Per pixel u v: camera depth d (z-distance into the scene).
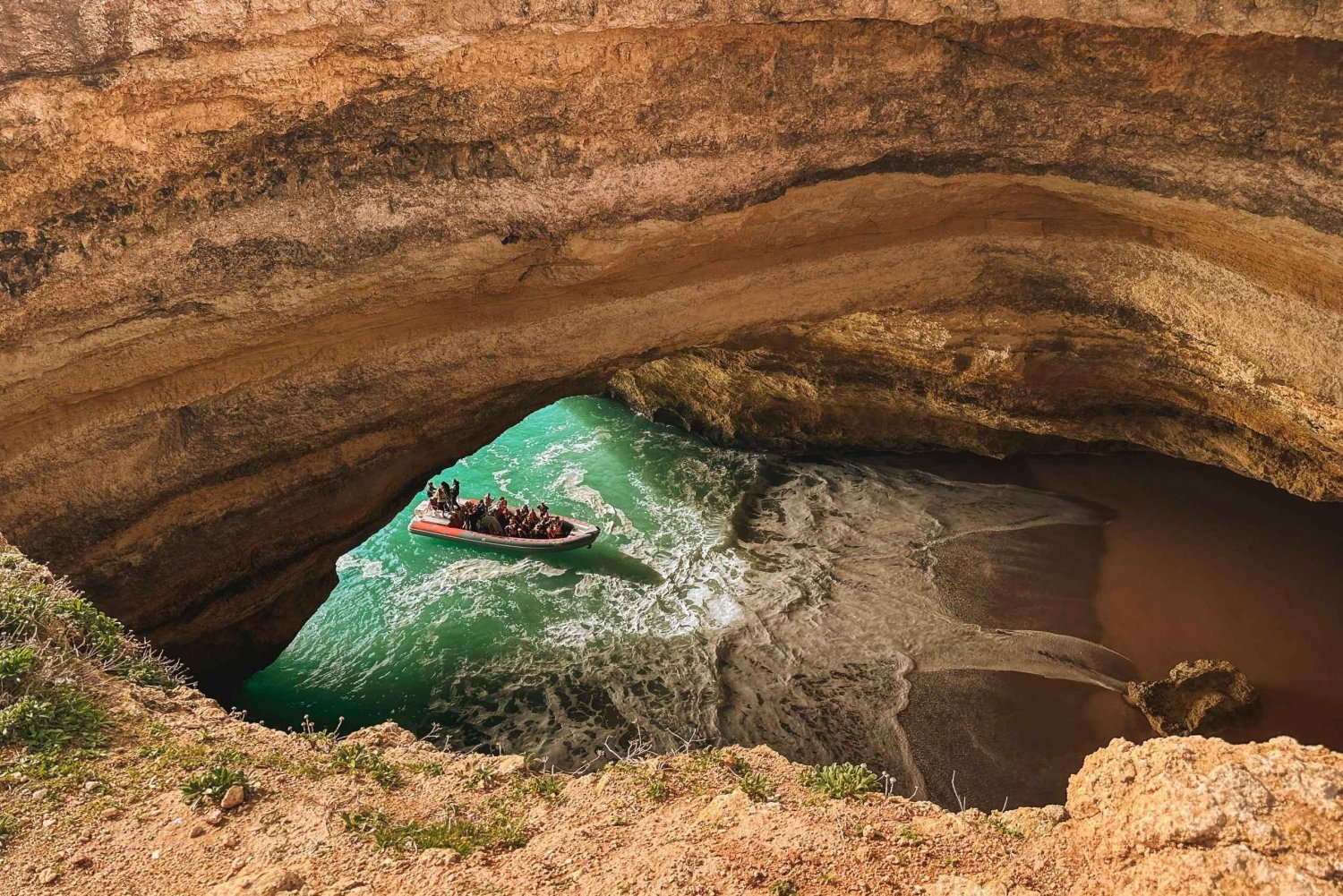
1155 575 16.20
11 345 10.17
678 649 15.44
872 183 13.82
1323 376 12.67
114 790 6.52
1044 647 14.72
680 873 5.70
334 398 13.12
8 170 9.21
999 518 18.16
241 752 7.14
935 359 17.78
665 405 23.36
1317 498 15.31
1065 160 12.92
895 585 16.52
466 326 13.70
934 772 12.62
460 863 5.90
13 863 5.81
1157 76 11.55
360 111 10.60
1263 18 10.12
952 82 12.32
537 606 16.98
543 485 21.22
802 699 14.07
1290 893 4.93
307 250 11.35
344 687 15.31
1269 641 14.59
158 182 10.10
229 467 12.78
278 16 9.41
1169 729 12.95
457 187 11.69
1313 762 5.78
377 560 18.83
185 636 13.70
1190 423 16.97
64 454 11.26
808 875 5.74
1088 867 5.77
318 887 5.60
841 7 10.97
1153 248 13.88
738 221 13.73
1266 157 11.44
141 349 11.20
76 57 8.94
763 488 20.28
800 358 19.59
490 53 10.62
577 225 12.68
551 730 13.97
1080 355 16.34
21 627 7.82
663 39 11.34
